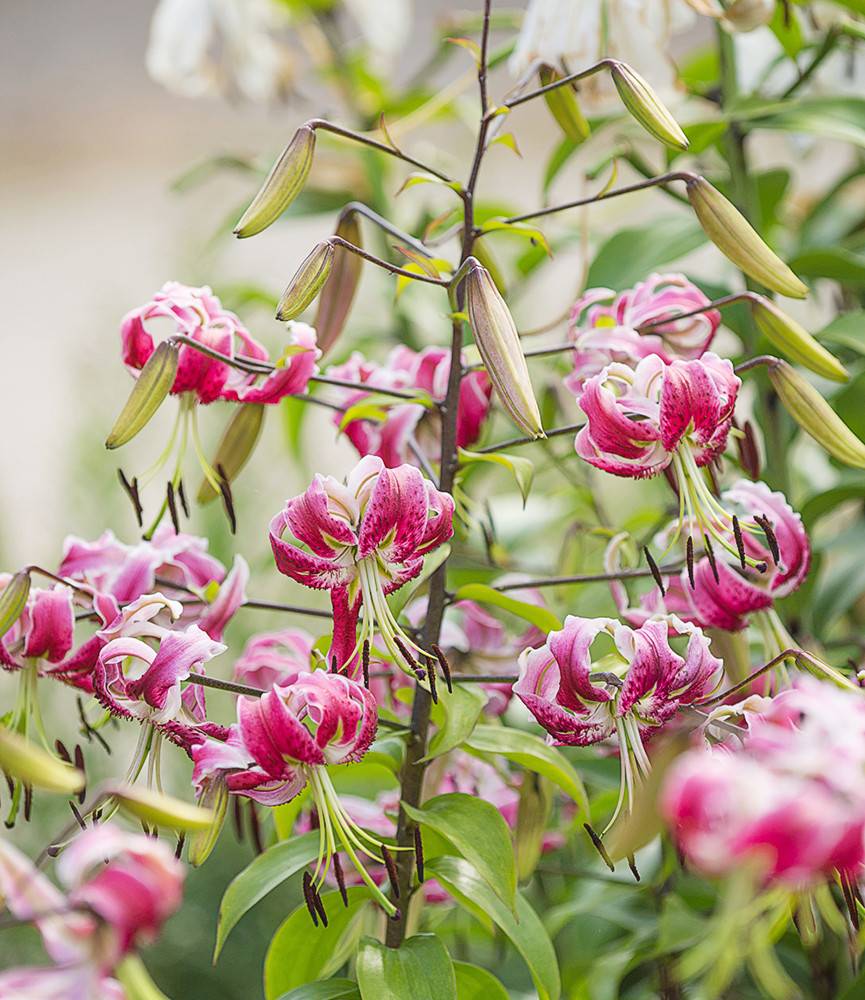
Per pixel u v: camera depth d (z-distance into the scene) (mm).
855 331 1757
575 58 1739
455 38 1603
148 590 1588
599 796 1797
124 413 1569
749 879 1337
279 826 1658
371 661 1653
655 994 1853
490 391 1675
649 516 1811
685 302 1646
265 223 1576
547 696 1547
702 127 1774
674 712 1548
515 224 1601
